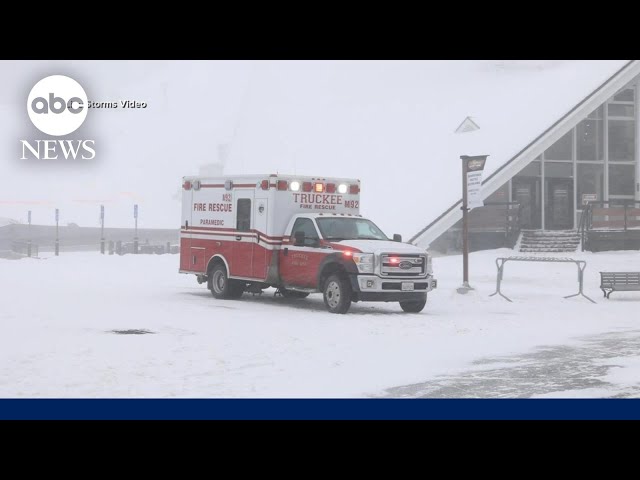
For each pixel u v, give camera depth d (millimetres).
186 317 15828
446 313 17875
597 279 25656
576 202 37281
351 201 20016
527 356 11836
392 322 15750
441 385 9656
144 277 27250
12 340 12188
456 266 29594
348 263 17109
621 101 38312
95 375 9766
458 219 32156
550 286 24797
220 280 20359
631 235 33781
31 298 18859
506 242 33906
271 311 17609
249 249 19469
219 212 20453
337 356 11570
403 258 17266
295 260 18469
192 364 10656
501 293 21703
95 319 15047
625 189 38344
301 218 18703
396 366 10867
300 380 9820
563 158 37125
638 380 10008
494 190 33719
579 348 12664
